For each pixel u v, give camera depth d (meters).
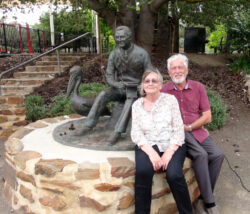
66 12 5.34
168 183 2.17
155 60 8.67
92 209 2.24
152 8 5.98
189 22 8.85
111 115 3.28
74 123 3.53
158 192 2.35
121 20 6.07
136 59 2.82
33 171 2.37
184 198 2.14
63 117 3.90
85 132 2.95
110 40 15.84
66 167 2.25
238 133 4.77
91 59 8.49
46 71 7.83
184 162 2.46
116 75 3.08
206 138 2.63
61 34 10.59
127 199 2.25
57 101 5.77
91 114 2.91
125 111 2.79
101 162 2.32
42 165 2.29
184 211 2.16
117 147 2.63
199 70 8.27
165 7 7.45
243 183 3.17
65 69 7.94
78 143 2.76
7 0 5.12
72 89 3.22
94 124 2.94
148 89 2.32
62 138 2.91
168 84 2.73
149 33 6.34
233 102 6.29
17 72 7.76
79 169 2.22
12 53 10.04
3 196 2.89
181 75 2.54
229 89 6.94
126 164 2.26
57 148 2.69
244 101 6.31
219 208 2.70
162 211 2.42
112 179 2.21
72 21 5.13
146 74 2.33
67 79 7.23
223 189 3.05
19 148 2.70
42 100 5.83
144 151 2.25
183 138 2.30
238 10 7.64
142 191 2.16
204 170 2.41
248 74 7.46
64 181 2.25
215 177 2.56
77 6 4.89
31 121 5.25
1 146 4.28
